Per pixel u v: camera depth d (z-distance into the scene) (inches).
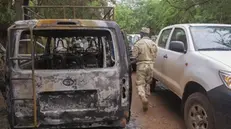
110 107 160.1
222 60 184.5
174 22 698.2
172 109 270.2
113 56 165.9
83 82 156.5
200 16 573.3
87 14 445.7
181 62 224.2
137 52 257.3
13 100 152.9
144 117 248.5
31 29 144.3
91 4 710.5
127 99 164.4
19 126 153.8
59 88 154.3
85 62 207.8
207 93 175.0
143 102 257.6
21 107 153.5
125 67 162.9
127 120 170.7
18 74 151.4
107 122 161.9
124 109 163.2
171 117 248.2
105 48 185.3
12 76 151.5
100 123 161.3
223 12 502.6
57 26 155.9
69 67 194.9
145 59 259.3
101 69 158.7
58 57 201.8
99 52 217.6
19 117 153.6
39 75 152.3
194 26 244.2
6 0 473.4
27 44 193.9
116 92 160.1
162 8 785.6
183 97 217.2
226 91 164.2
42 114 153.4
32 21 156.9
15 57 151.6
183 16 625.9
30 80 152.3
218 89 168.6
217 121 167.5
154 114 256.4
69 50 230.4
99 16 382.9
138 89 261.0
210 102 172.7
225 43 223.6
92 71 157.1
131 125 228.7
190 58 210.5
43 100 154.3
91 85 157.4
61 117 155.4
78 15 448.1
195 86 199.9
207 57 193.6
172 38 271.9
